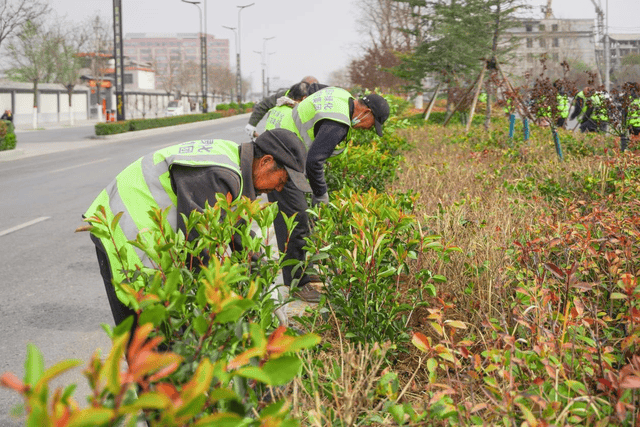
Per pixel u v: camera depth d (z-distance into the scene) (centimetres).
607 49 3584
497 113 2109
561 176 627
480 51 1947
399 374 295
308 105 436
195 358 144
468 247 378
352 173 562
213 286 132
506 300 315
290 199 392
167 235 206
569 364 229
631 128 944
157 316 117
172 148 254
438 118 2270
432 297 319
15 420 305
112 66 7612
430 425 200
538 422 174
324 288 314
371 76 3603
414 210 450
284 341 118
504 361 210
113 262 242
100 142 2594
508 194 557
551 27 6825
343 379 225
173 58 10769
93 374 94
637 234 329
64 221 863
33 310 482
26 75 4647
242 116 6088
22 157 1938
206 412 158
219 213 211
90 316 468
